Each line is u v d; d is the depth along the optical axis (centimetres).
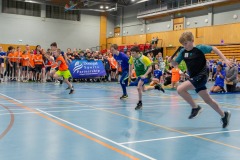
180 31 2541
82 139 404
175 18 2803
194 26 2648
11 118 549
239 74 2005
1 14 2812
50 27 3078
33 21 2978
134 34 3262
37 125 490
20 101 805
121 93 1112
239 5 2281
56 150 349
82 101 838
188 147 373
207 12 2528
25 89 1186
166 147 371
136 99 916
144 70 711
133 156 330
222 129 488
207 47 467
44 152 340
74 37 3225
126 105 770
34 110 652
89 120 546
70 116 584
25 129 458
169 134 446
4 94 980
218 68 1209
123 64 891
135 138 415
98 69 1872
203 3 2448
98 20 3369
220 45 2294
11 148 354
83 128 474
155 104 802
